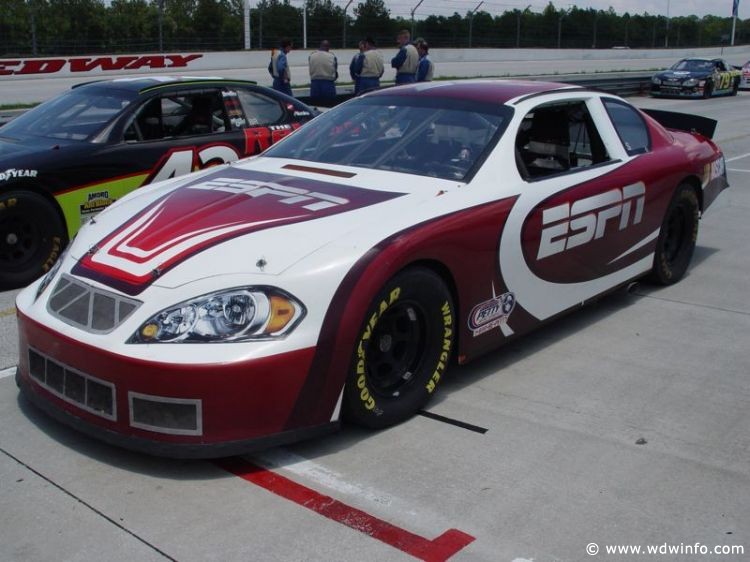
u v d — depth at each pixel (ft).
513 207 12.52
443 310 11.46
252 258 9.93
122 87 20.48
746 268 20.24
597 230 14.60
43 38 93.15
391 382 11.21
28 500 9.36
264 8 117.91
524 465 10.36
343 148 13.74
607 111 15.90
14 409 11.68
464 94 14.30
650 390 12.85
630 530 9.02
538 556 8.50
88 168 18.30
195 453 9.36
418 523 9.04
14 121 20.49
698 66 80.43
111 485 9.69
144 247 10.40
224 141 21.17
